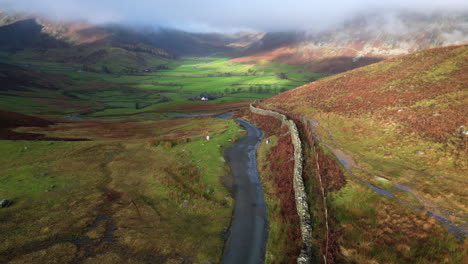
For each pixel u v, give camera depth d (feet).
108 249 64.85
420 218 70.74
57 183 102.01
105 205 86.63
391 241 65.36
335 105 213.87
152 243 67.92
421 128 128.16
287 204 87.86
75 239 68.23
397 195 82.99
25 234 69.05
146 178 111.24
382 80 228.84
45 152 141.90
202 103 542.98
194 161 133.28
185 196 95.14
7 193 90.74
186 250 66.49
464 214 70.38
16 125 232.32
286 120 188.44
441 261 57.36
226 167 126.72
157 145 165.68
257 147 161.79
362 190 87.86
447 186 83.71
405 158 108.06
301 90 314.96
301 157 116.06
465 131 110.93
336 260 61.41
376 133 140.67
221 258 64.80
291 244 68.23
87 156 139.64
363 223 73.46
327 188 93.45
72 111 498.28
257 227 78.43
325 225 74.23
